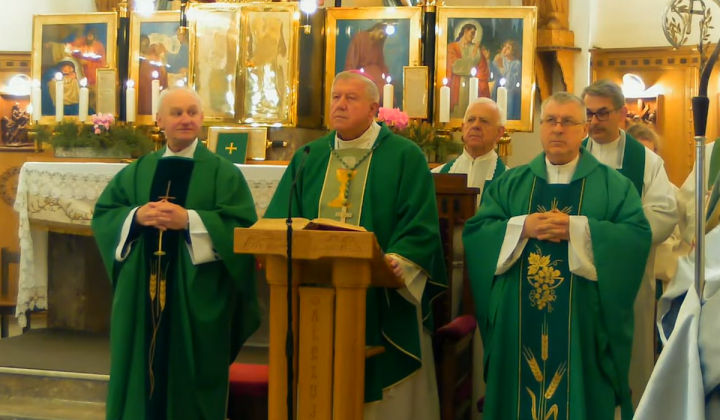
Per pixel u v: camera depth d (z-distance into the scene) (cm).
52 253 623
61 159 700
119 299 403
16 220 920
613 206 396
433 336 449
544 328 387
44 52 800
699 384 252
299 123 709
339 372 329
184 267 401
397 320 404
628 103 830
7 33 950
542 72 842
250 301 425
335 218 414
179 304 399
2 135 931
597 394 382
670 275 502
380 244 410
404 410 412
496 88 724
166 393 394
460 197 473
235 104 706
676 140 815
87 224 550
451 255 470
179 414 396
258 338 592
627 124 829
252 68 705
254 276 425
